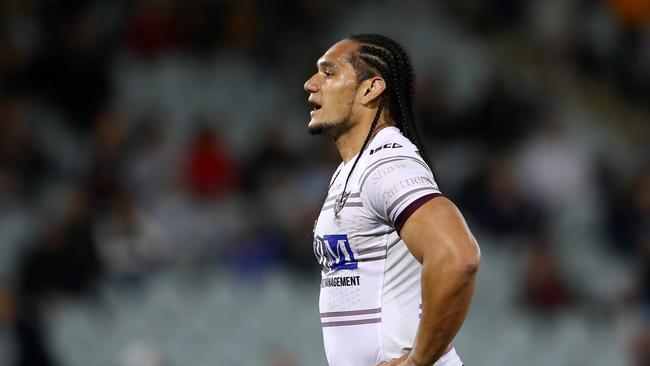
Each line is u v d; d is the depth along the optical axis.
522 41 60.72
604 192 47.97
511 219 44.25
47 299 35.94
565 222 46.62
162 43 48.34
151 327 37.25
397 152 13.34
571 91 57.88
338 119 13.95
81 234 36.75
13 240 39.16
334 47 14.17
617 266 46.00
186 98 47.50
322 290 13.85
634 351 40.25
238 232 40.22
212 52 49.28
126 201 38.66
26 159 41.41
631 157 53.97
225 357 37.78
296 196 41.34
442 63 53.66
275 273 39.59
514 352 40.50
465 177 44.84
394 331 13.23
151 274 38.34
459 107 48.69
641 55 60.59
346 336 13.48
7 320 33.81
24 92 44.59
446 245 12.30
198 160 42.22
